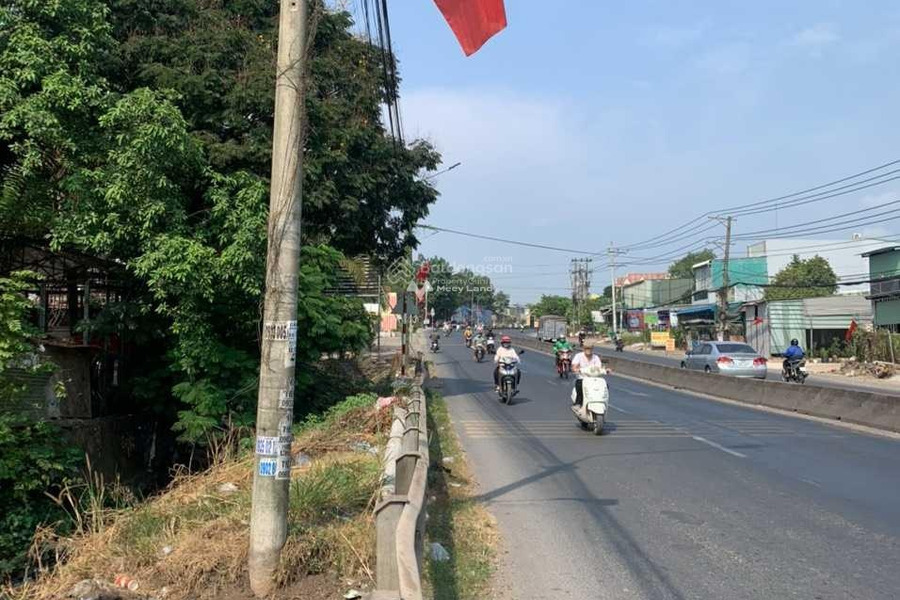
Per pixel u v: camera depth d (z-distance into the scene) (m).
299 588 4.97
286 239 5.04
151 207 10.88
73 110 10.92
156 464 14.19
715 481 9.38
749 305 52.69
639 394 22.47
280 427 5.03
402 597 3.47
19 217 11.31
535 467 10.35
